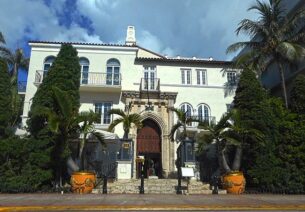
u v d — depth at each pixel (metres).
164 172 24.06
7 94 19.11
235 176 16.25
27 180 15.95
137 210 9.70
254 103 18.91
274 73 26.50
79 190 15.73
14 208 9.66
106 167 22.42
